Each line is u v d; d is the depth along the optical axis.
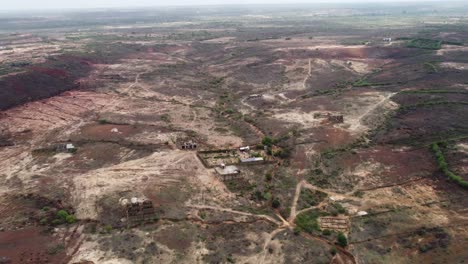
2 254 43.84
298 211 53.31
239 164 67.19
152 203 54.25
